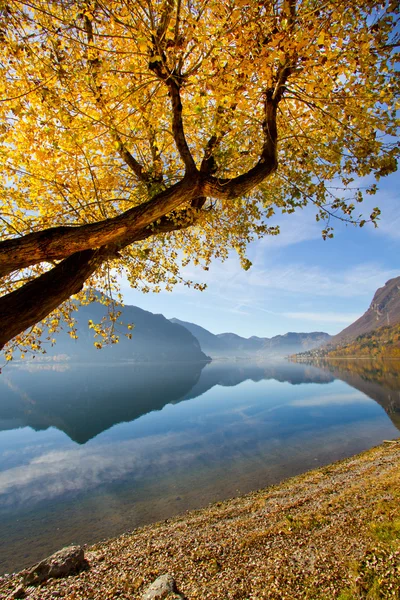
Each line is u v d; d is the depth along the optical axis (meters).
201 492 23.83
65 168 4.91
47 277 3.48
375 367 180.75
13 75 3.96
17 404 79.50
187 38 3.49
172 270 7.49
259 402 77.75
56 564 11.48
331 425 46.94
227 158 4.79
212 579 10.05
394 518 11.00
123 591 9.82
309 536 11.81
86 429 51.19
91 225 3.09
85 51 4.00
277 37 3.16
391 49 3.76
